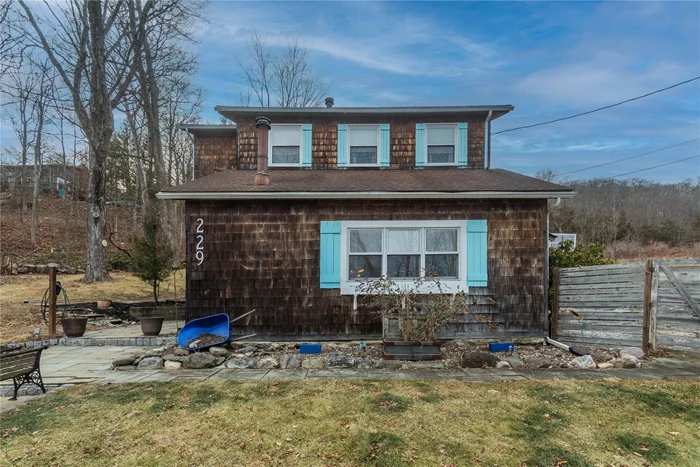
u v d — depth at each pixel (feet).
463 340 23.26
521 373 17.48
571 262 26.68
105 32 45.91
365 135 31.99
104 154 46.06
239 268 23.38
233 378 16.74
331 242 23.47
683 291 20.26
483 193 22.45
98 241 45.70
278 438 10.84
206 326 22.17
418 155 31.60
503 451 10.13
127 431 11.29
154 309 33.86
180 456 9.87
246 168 31.99
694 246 105.50
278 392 14.66
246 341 22.85
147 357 19.48
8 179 90.12
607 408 13.05
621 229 113.29
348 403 13.46
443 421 11.94
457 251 23.70
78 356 21.97
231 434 11.08
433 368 18.58
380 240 23.79
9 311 32.35
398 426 11.57
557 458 9.82
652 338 20.62
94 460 9.68
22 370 14.40
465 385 15.55
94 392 14.89
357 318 23.39
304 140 31.60
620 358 18.98
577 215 117.39
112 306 36.29
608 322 21.63
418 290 23.13
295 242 23.49
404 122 31.76
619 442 10.68
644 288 20.22
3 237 63.46
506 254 23.58
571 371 17.80
